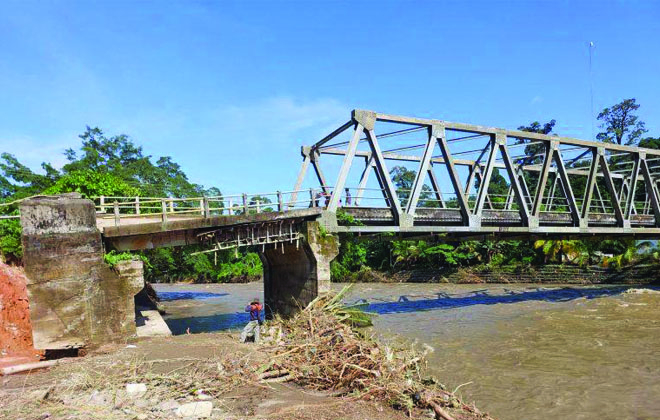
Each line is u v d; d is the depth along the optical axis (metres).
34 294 12.45
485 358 14.29
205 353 11.70
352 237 19.61
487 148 24.38
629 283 34.50
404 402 8.37
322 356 10.59
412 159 26.72
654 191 29.23
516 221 23.03
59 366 10.45
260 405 8.02
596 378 11.98
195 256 47.03
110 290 13.46
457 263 44.94
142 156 58.53
